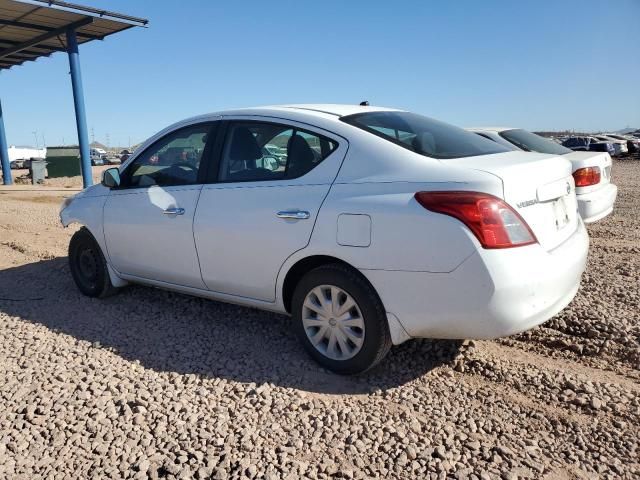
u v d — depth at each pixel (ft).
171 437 9.39
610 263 19.48
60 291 17.99
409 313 10.16
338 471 8.38
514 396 10.52
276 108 12.97
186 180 13.96
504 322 9.51
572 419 9.68
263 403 10.43
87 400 10.63
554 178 10.87
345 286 10.82
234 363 12.15
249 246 12.21
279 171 12.12
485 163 10.41
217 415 10.01
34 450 9.09
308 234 11.15
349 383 11.18
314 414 10.02
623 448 8.84
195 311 15.56
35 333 14.23
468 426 9.55
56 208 43.47
